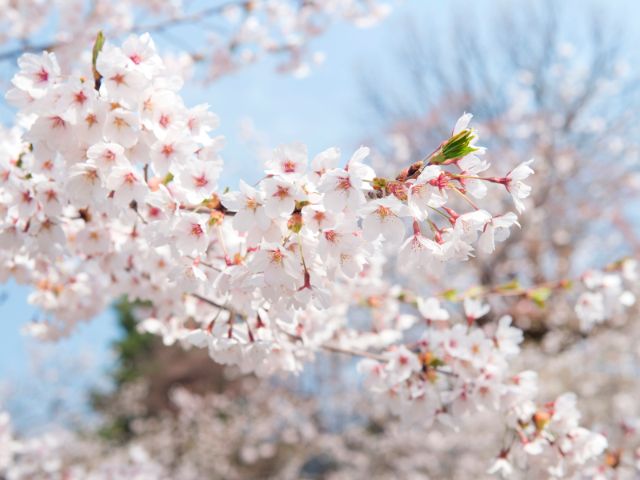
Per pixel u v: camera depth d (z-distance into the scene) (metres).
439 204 1.49
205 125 1.89
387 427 12.20
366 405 12.29
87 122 1.70
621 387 10.11
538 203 12.65
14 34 4.96
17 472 4.59
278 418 13.48
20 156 2.12
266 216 1.54
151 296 2.84
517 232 12.09
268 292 1.64
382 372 2.46
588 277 3.34
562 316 11.19
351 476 12.30
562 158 13.35
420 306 2.53
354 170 1.46
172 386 19.28
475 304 2.59
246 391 15.79
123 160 1.71
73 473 4.80
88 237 2.39
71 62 4.68
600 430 2.86
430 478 11.20
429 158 1.54
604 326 11.02
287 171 1.53
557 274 12.92
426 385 2.35
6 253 2.63
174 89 1.77
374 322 3.44
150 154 1.76
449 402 2.42
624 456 2.76
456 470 10.80
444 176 1.52
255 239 1.57
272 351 2.36
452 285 10.61
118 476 4.73
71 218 2.35
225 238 1.95
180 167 1.75
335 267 1.62
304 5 5.59
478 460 10.44
